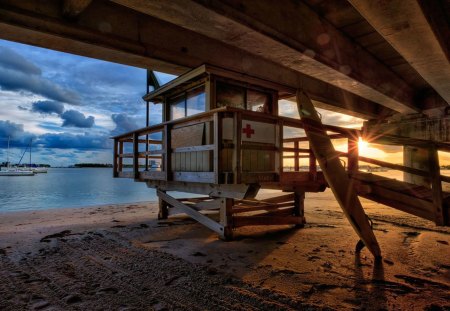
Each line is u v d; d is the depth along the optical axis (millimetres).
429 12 3773
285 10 4547
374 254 4254
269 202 7188
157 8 3498
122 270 3941
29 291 3275
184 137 6719
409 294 3125
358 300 2984
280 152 5324
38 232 6414
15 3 3957
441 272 3771
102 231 6469
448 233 5977
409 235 5789
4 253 4766
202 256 4555
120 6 5078
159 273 3814
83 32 4617
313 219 7750
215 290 3279
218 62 6539
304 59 5207
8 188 38000
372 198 4660
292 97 8352
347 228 6586
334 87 10141
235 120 4711
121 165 8305
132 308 2867
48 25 4281
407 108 10203
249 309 2842
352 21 5496
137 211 10117
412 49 4633
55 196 26250
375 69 7309
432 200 3977
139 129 7148
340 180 4598
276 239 5613
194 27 4012
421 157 11938
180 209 7008
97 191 33094
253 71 7285
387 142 4617
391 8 3441
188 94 6996
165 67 6098
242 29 4070
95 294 3191
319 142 4797
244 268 3984
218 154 4805
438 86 6891
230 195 5375
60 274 3805
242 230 6449
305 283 3443
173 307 2891
